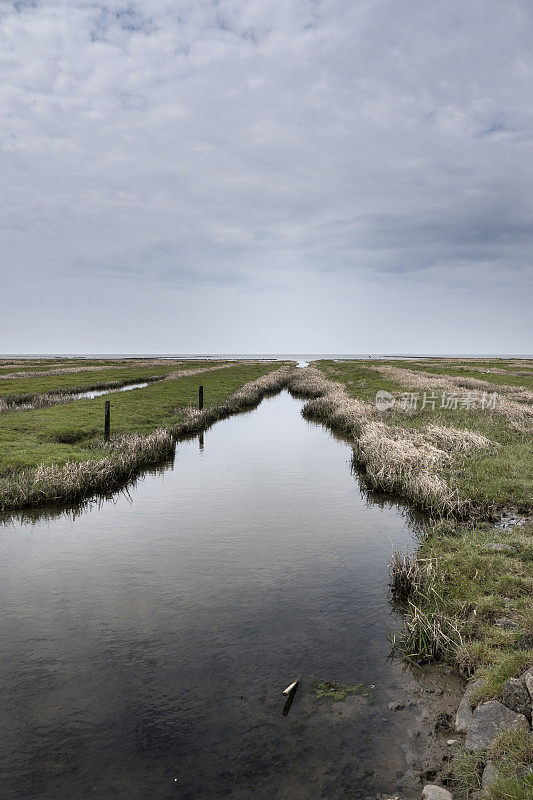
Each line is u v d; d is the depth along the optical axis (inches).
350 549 437.7
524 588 323.6
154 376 2340.1
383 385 1743.4
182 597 349.1
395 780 188.7
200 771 195.8
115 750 207.5
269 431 1117.1
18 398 1363.2
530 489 533.0
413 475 599.8
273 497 604.1
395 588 355.9
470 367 2878.9
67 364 3560.5
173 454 868.6
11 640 294.8
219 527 498.3
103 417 1063.0
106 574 389.7
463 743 204.1
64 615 325.1
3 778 192.5
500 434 818.8
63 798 183.0
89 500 590.2
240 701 237.6
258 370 3181.6
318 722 221.9
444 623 286.4
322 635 296.8
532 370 2605.8
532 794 158.7
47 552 436.8
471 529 451.2
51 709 233.8
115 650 283.3
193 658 274.2
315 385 1968.5
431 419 974.4
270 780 190.5
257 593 354.0
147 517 531.2
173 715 228.7
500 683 225.0
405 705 231.5
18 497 557.0
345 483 669.9
